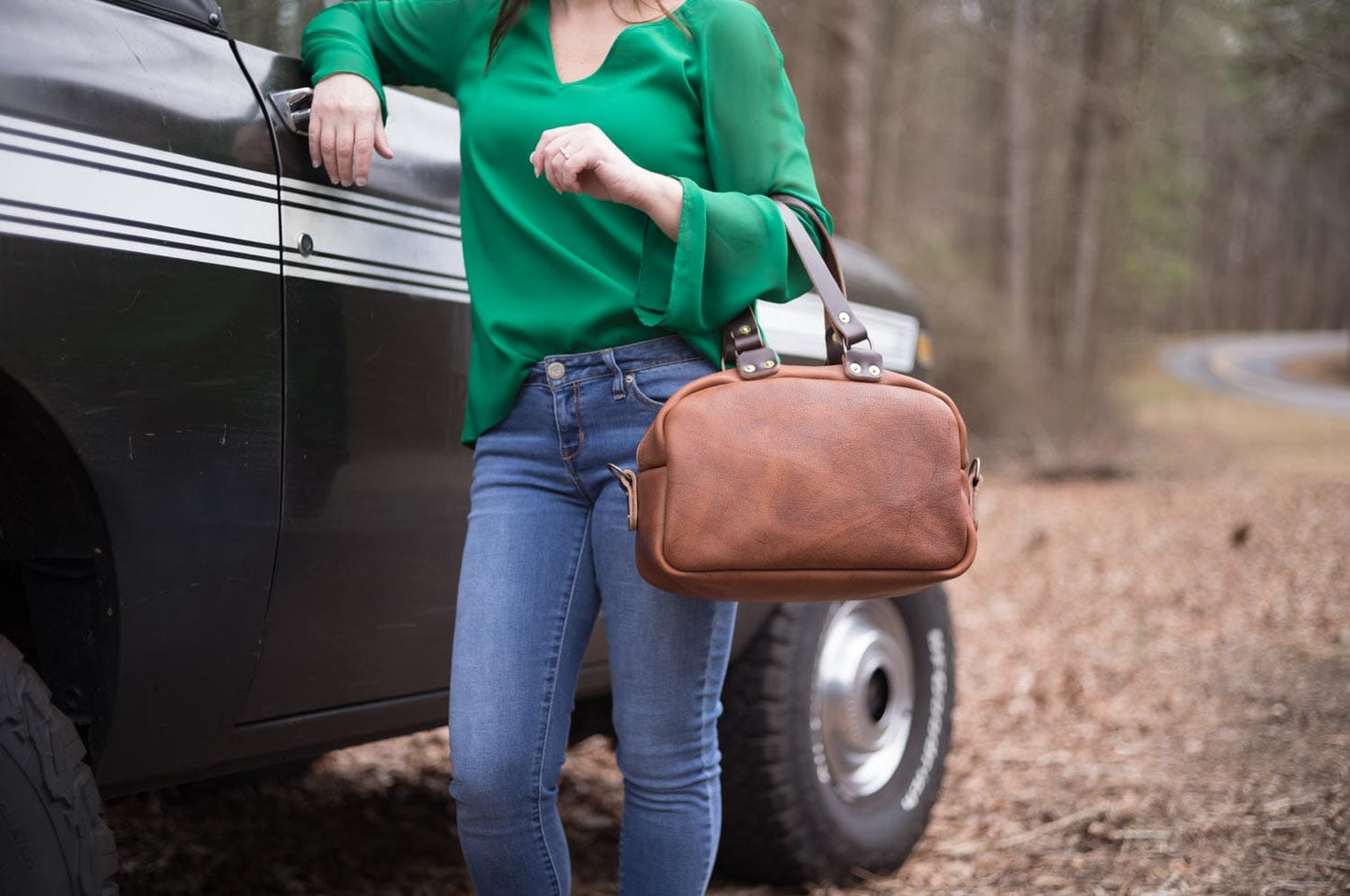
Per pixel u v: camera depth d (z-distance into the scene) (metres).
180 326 1.99
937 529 1.98
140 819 3.70
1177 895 3.27
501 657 2.02
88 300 1.86
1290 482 14.77
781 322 3.18
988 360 19.53
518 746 2.01
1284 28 15.52
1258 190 63.50
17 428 1.86
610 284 1.99
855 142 11.93
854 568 1.95
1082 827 3.84
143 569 1.96
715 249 1.92
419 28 2.29
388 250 2.37
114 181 1.90
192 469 2.01
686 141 2.03
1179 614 7.59
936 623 3.76
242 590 2.12
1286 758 4.39
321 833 3.71
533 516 2.07
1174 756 4.56
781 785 3.19
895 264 19.06
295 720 2.32
